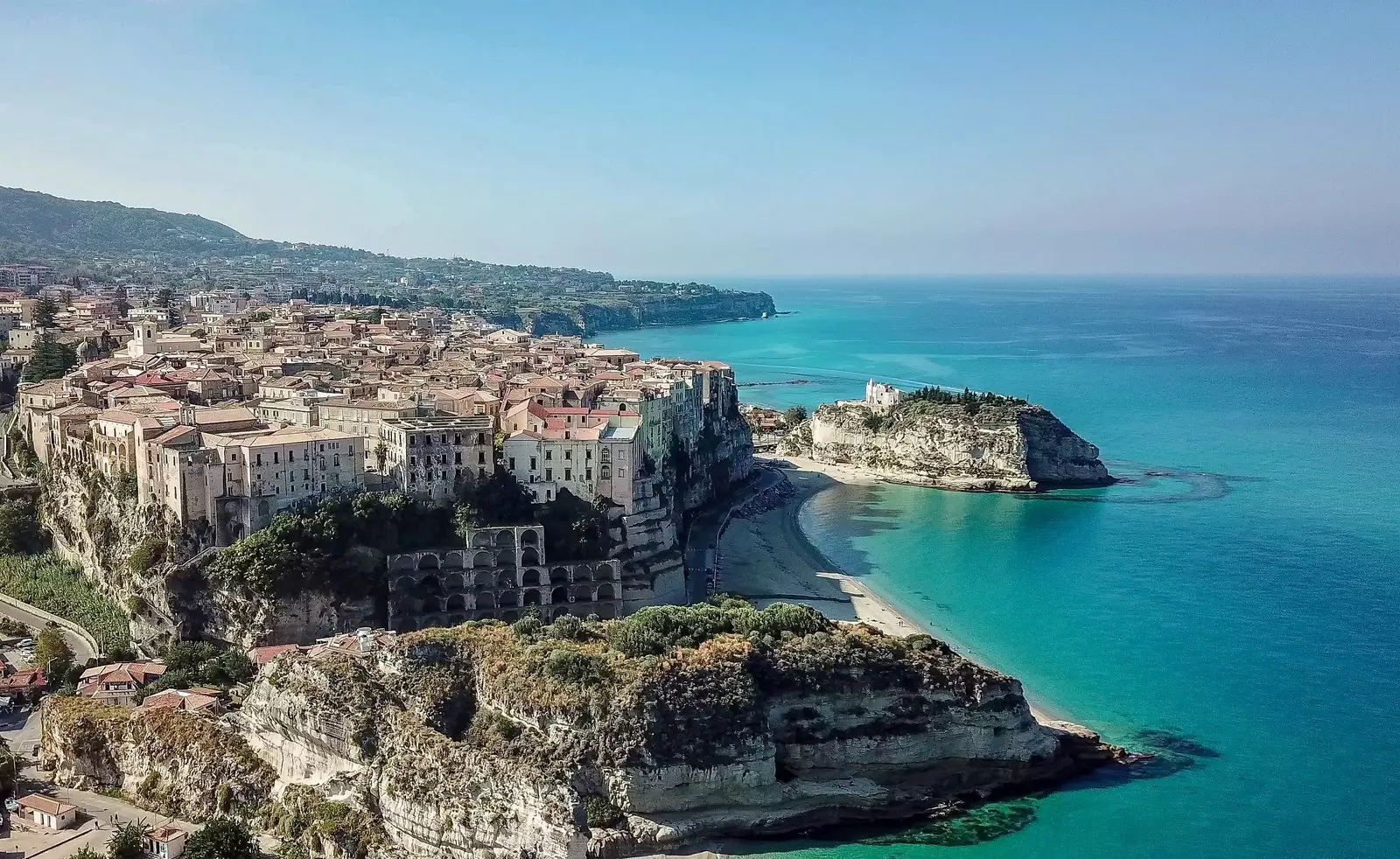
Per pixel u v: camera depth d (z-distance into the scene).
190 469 192.25
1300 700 179.25
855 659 157.88
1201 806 146.88
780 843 138.50
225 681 170.38
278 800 138.50
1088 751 161.12
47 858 123.25
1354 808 145.62
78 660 180.38
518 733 143.62
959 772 155.25
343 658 150.38
